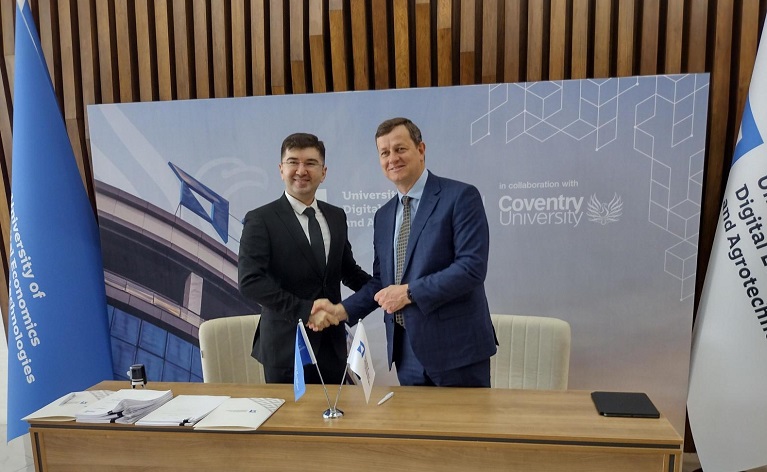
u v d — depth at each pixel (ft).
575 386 7.97
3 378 9.92
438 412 5.56
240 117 8.07
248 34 8.52
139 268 8.61
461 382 7.61
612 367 7.84
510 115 7.54
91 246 8.52
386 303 7.80
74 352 8.23
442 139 7.70
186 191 8.35
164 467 5.60
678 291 7.55
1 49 8.95
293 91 8.36
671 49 7.54
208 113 8.14
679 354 7.66
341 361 8.23
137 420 5.51
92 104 8.61
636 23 7.84
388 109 7.77
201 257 8.45
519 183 7.64
